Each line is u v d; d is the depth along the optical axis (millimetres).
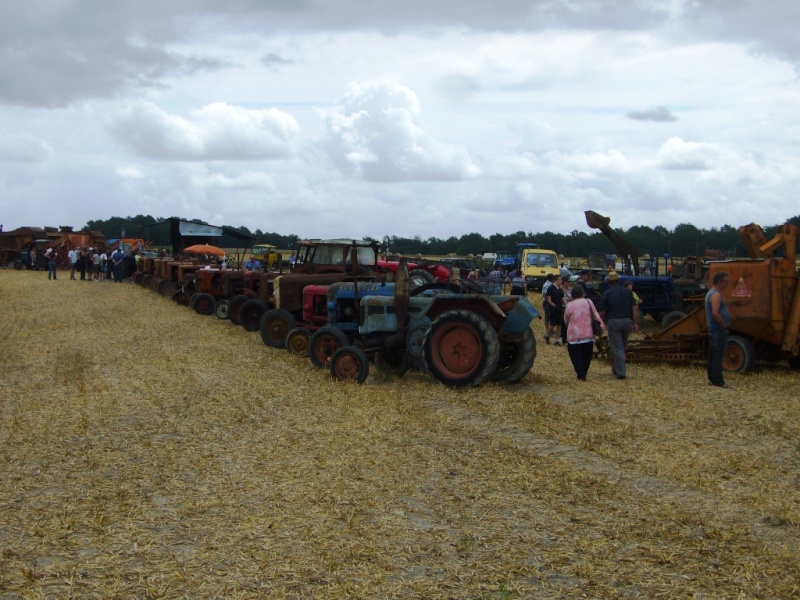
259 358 13781
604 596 4371
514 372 11453
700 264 21188
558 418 8938
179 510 5777
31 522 5547
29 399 10031
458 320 10938
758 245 13453
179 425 8531
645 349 13594
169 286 27375
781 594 4402
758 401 10141
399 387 11008
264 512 5723
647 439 7973
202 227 43531
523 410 9367
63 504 5938
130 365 12906
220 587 4480
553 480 6484
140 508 5828
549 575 4652
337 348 12422
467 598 4355
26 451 7445
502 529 5391
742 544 5109
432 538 5219
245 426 8500
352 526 5410
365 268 17141
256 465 6957
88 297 27359
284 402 9828
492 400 10047
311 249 17250
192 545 5109
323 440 7867
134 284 34406
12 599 4340
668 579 4582
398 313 11578
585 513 5715
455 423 8688
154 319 20422
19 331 17938
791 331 12562
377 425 8523
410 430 8305
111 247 46531
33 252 49344
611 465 7012
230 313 19375
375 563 4816
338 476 6613
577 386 11305
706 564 4801
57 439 7910
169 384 11078
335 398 10086
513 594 4398
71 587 4492
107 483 6445
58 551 5027
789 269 12719
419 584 4516
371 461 7078
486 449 7520
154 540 5191
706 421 8852
